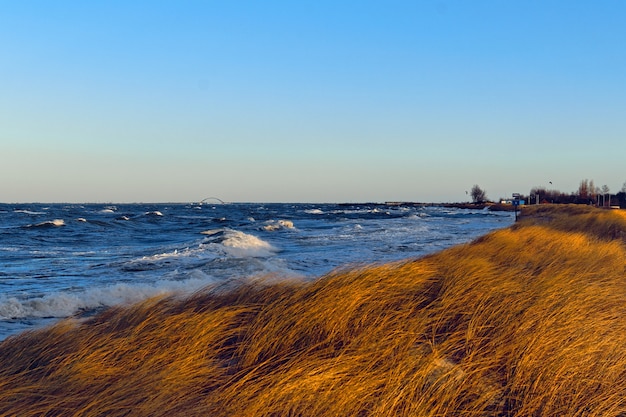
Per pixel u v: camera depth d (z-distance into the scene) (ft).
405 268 31.14
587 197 496.64
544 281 28.45
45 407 15.52
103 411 15.01
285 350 20.93
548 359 17.47
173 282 49.47
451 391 15.87
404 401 15.23
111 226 172.76
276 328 21.90
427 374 16.72
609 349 18.74
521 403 16.19
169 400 15.80
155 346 21.12
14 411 15.47
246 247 86.58
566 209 233.14
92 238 127.13
